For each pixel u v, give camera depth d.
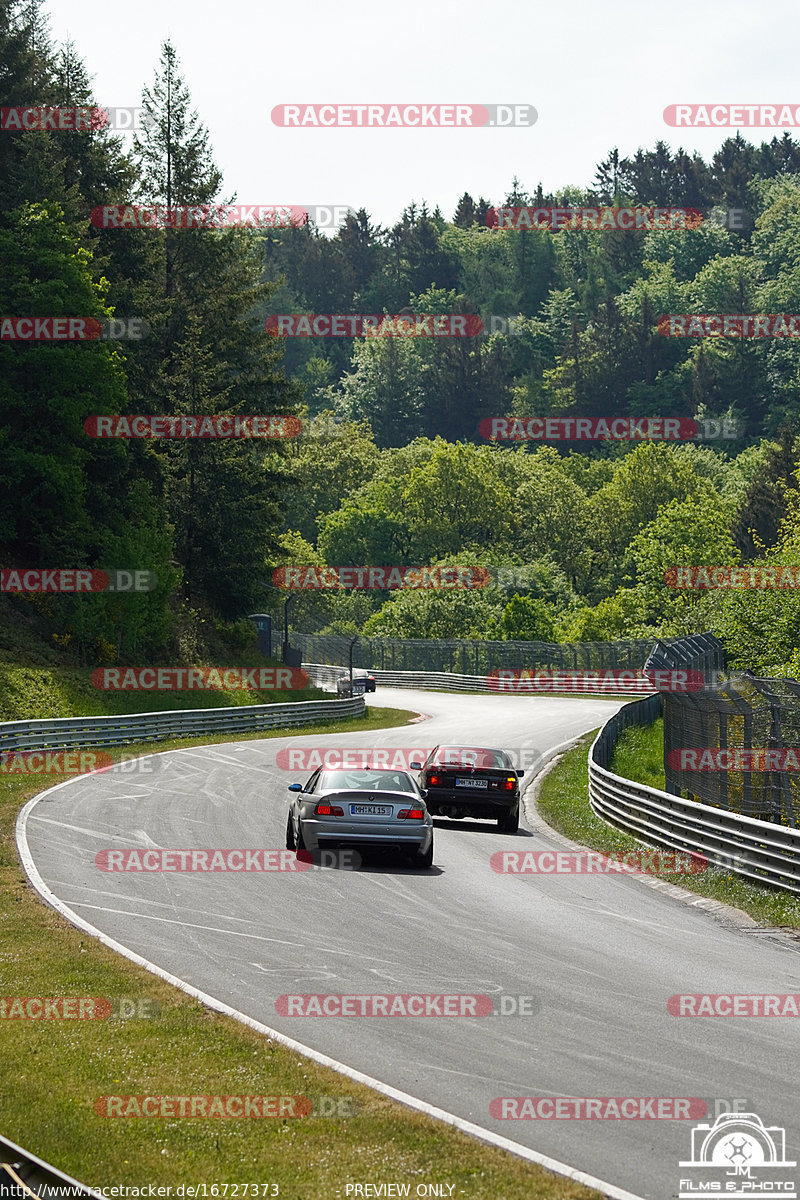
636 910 47.66
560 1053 27.89
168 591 164.88
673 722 84.31
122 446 161.88
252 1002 31.62
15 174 163.62
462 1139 22.16
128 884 48.00
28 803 72.00
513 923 43.31
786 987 35.12
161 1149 21.67
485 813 71.38
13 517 154.38
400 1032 29.25
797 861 49.72
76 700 132.62
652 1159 21.88
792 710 61.91
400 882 51.03
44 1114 22.95
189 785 85.00
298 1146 21.84
